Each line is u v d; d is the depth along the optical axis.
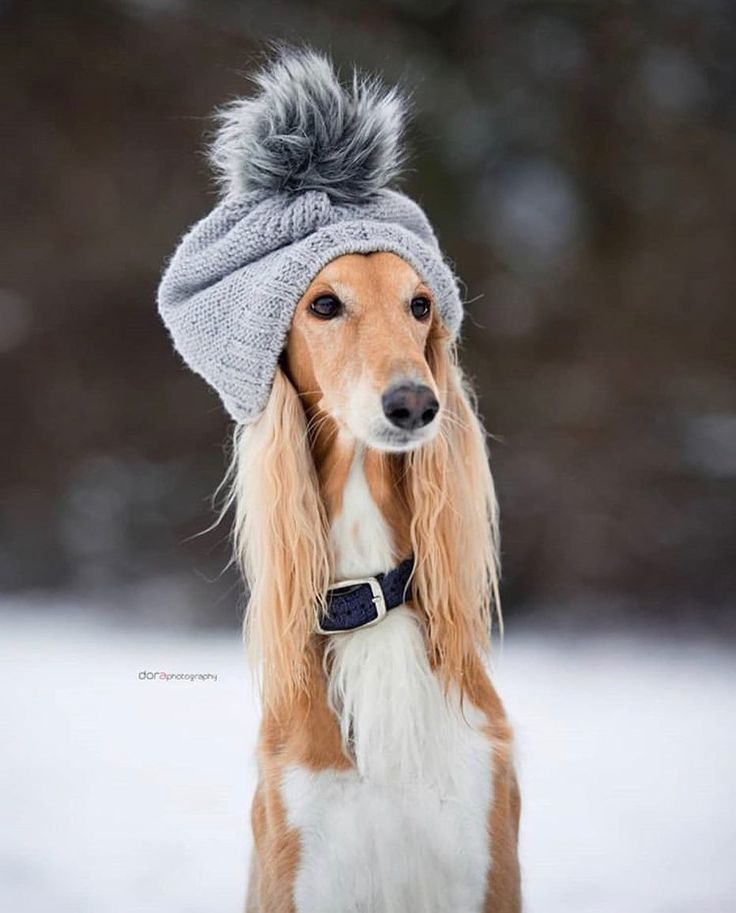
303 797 4.28
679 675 10.75
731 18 18.00
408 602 4.45
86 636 12.35
